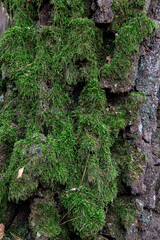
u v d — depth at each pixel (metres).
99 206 1.32
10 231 1.42
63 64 1.41
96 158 1.36
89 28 1.36
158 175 1.68
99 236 1.35
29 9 1.44
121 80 1.40
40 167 1.25
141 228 1.53
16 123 1.47
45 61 1.39
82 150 1.37
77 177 1.38
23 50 1.40
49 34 1.39
